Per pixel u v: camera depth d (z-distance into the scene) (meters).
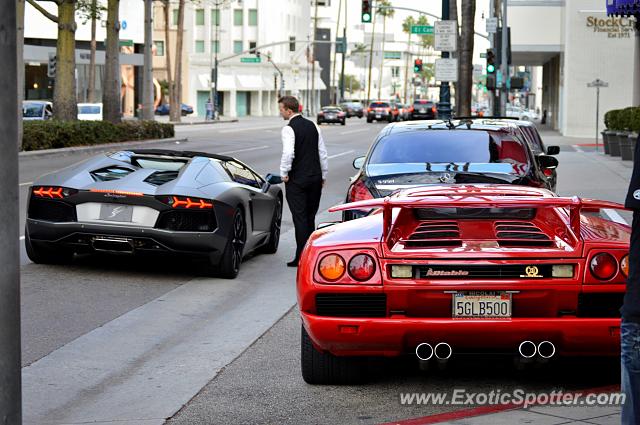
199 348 9.06
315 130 13.55
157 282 12.40
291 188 13.55
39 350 8.91
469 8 43.28
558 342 6.75
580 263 6.71
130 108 100.56
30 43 84.44
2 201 5.02
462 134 13.04
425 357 6.86
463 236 7.07
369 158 12.88
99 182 12.44
